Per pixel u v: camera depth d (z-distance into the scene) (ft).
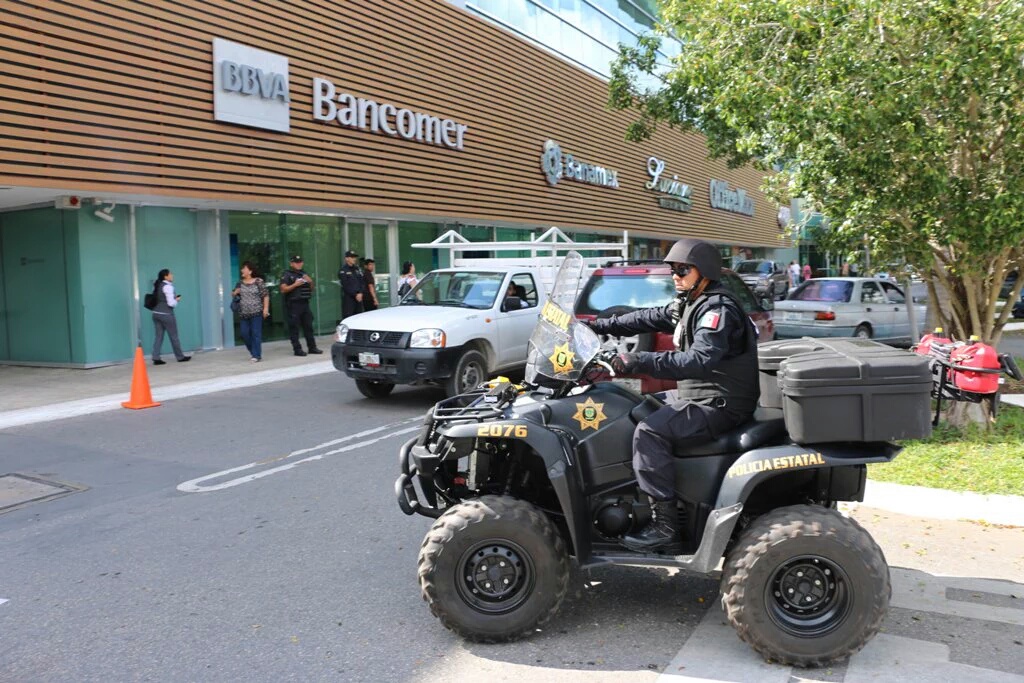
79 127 36.17
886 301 50.88
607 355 12.85
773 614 11.89
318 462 24.70
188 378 40.27
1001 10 22.07
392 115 54.19
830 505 14.30
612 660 12.36
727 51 28.86
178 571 16.22
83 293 43.45
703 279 13.04
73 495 21.53
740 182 121.70
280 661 12.50
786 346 13.83
